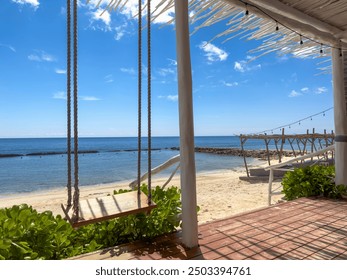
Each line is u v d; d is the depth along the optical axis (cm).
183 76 252
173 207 302
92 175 2080
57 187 1631
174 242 268
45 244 217
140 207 220
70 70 191
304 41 449
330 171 495
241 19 374
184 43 252
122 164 2900
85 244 268
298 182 491
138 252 244
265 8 351
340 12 382
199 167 2436
